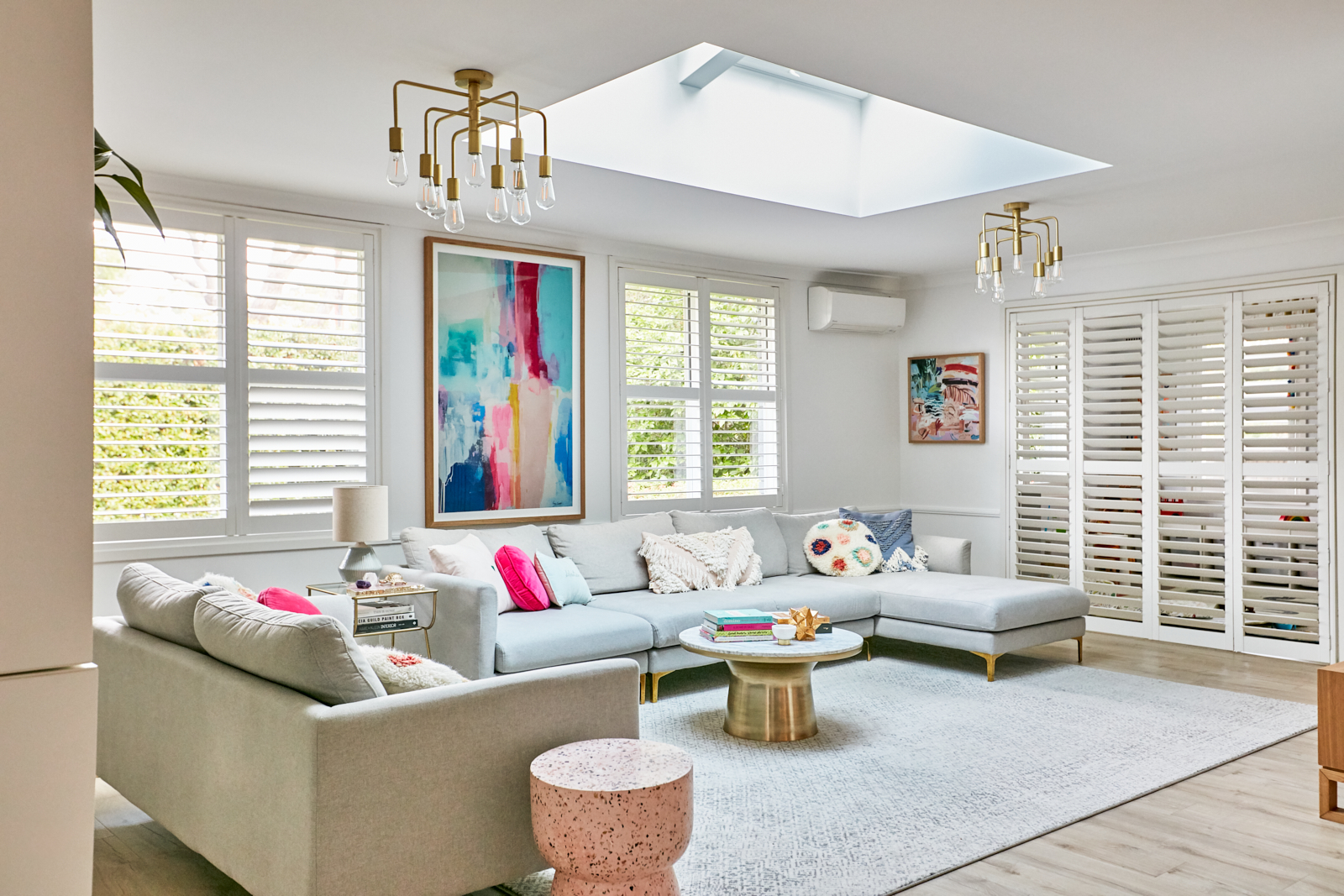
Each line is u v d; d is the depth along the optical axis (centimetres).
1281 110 348
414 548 460
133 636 293
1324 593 545
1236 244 570
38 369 121
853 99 510
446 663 402
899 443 736
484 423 521
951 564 601
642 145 428
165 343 423
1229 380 579
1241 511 577
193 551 427
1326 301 539
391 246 490
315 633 222
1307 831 298
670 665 454
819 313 679
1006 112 350
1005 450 681
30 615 122
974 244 594
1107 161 410
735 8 264
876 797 325
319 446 466
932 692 471
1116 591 631
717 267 632
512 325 533
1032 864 273
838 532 595
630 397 590
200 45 284
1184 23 276
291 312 457
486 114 349
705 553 531
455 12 263
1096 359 635
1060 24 277
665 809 217
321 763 206
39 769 122
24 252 120
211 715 245
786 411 669
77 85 123
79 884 127
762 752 375
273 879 218
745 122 468
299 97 327
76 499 124
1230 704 449
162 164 407
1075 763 361
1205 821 306
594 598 495
